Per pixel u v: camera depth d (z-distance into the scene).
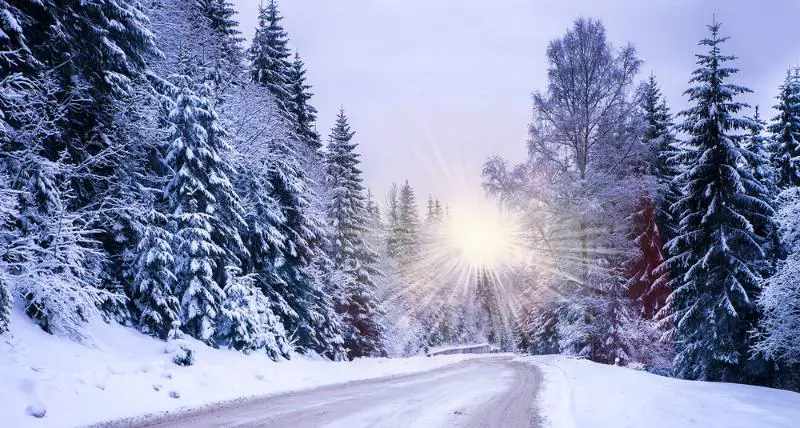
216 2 31.67
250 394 10.62
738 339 19.56
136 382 9.20
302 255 24.11
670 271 23.08
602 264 25.28
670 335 23.33
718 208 19.73
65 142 12.05
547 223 26.56
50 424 6.37
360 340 31.61
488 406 10.01
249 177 20.50
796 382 19.17
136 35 14.09
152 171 15.83
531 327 39.75
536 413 9.28
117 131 14.30
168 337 13.09
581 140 26.11
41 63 10.62
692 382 14.80
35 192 9.96
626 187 23.83
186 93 15.70
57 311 9.57
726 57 20.31
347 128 36.91
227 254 16.83
